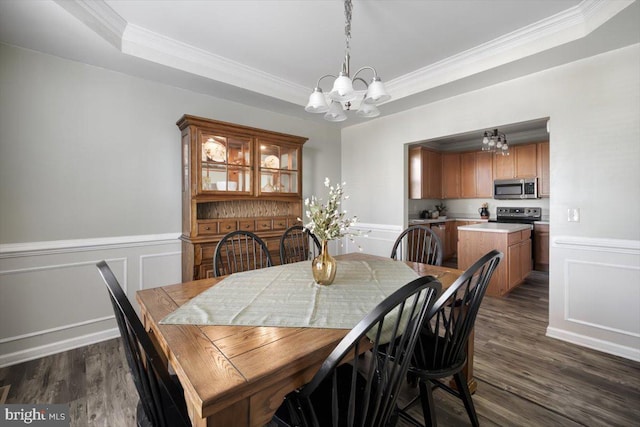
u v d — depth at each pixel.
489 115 2.89
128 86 2.63
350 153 4.44
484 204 5.81
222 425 0.77
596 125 2.29
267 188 3.32
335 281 1.71
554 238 2.50
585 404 1.68
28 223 2.18
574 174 2.39
